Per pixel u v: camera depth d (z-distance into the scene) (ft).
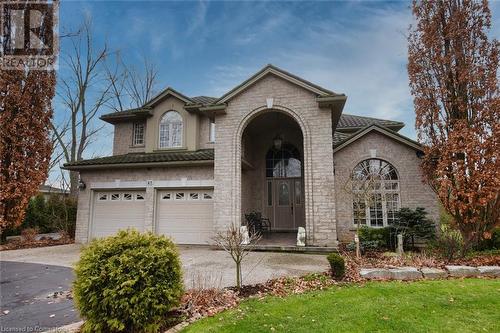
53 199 66.28
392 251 35.65
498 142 28.99
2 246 43.06
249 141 49.62
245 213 47.09
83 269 13.64
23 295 20.63
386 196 43.04
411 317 14.92
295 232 49.70
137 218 45.62
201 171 44.16
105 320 13.29
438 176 33.78
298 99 38.96
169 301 14.43
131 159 47.50
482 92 32.12
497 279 21.33
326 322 14.43
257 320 14.67
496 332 13.30
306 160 37.32
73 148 79.41
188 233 43.52
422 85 35.63
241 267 27.27
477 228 30.04
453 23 33.60
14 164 43.73
